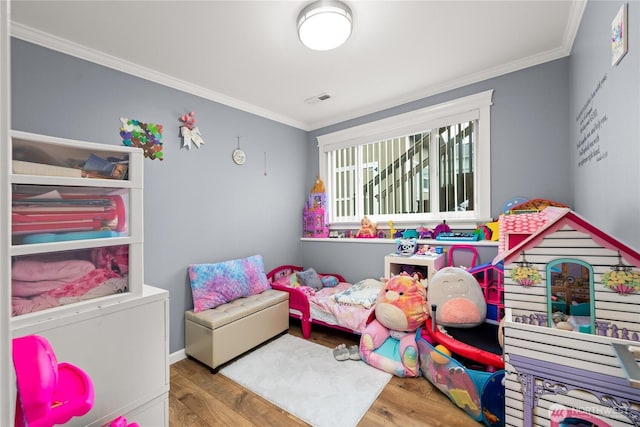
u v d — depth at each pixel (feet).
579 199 6.08
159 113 7.74
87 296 3.98
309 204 12.39
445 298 6.62
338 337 9.00
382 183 10.85
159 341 4.48
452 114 8.78
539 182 7.38
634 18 3.22
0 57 1.17
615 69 3.78
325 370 6.98
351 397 5.92
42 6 5.14
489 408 4.92
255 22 5.74
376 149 10.96
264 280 9.58
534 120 7.42
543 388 3.09
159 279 7.63
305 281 10.12
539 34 6.33
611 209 4.07
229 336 7.37
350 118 11.19
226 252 9.32
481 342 5.90
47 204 3.75
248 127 10.13
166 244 7.80
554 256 3.27
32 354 2.37
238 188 9.76
